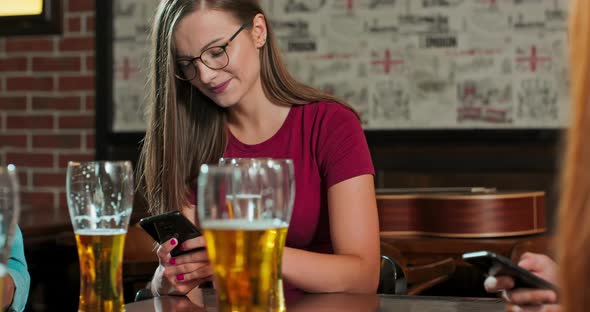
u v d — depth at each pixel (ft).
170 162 5.98
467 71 11.84
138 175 6.55
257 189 3.06
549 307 3.26
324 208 5.89
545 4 11.51
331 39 12.30
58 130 13.30
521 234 10.34
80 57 13.15
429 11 11.93
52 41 13.28
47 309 11.91
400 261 8.80
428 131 11.98
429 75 11.97
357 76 12.23
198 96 6.01
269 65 5.99
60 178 13.32
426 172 12.04
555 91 11.51
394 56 12.09
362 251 5.44
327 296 4.56
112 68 12.98
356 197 5.57
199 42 5.59
